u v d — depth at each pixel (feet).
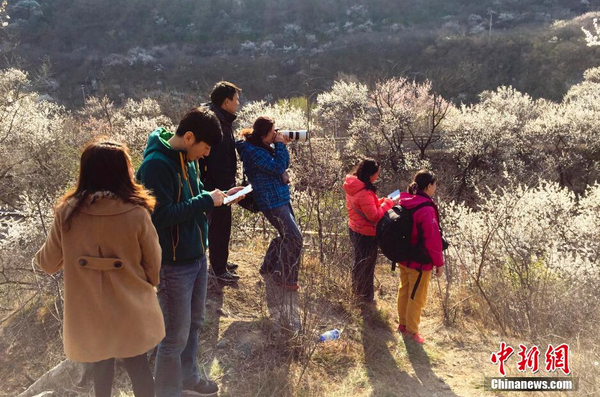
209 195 8.21
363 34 162.40
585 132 54.65
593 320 14.07
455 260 19.35
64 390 9.77
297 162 20.88
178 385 8.60
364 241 14.69
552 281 16.70
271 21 179.93
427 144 56.03
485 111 56.29
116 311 6.97
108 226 6.76
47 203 21.24
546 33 137.18
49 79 135.95
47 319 12.82
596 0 169.58
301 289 13.34
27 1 170.19
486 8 173.78
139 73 151.12
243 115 52.85
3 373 10.73
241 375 10.46
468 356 13.38
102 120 66.64
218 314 12.53
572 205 24.63
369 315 14.34
